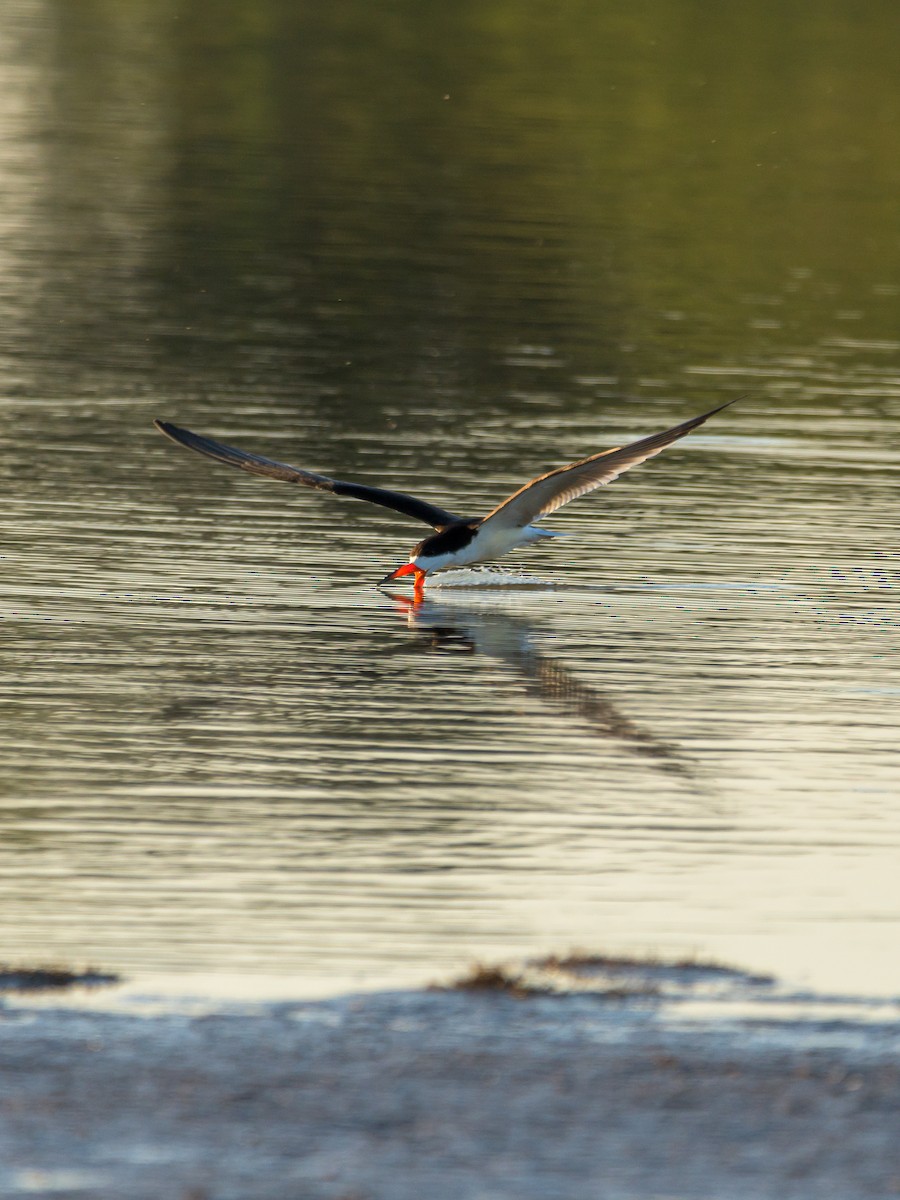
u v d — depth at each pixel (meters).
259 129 45.88
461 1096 9.09
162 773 14.02
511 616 18.17
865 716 15.62
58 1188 8.15
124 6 61.09
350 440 24.31
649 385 28.03
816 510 22.12
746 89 52.03
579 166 43.66
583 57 55.19
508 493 22.03
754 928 11.55
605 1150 8.61
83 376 27.06
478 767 14.30
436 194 40.59
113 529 20.48
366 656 16.89
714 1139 8.73
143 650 16.81
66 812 13.20
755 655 17.14
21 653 16.59
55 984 10.45
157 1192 8.13
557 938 11.34
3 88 48.59
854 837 13.11
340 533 20.80
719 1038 9.79
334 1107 8.95
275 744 14.69
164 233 36.44
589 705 15.77
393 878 12.20
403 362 28.75
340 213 38.59
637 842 12.93
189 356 28.48
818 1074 9.39
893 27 60.91
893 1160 8.59
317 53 54.59
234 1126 8.75
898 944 11.32
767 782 14.14
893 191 43.25
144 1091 9.05
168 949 11.03
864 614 18.41
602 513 21.84
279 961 10.90
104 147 43.34
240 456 16.56
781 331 31.86
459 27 58.72
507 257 36.00
